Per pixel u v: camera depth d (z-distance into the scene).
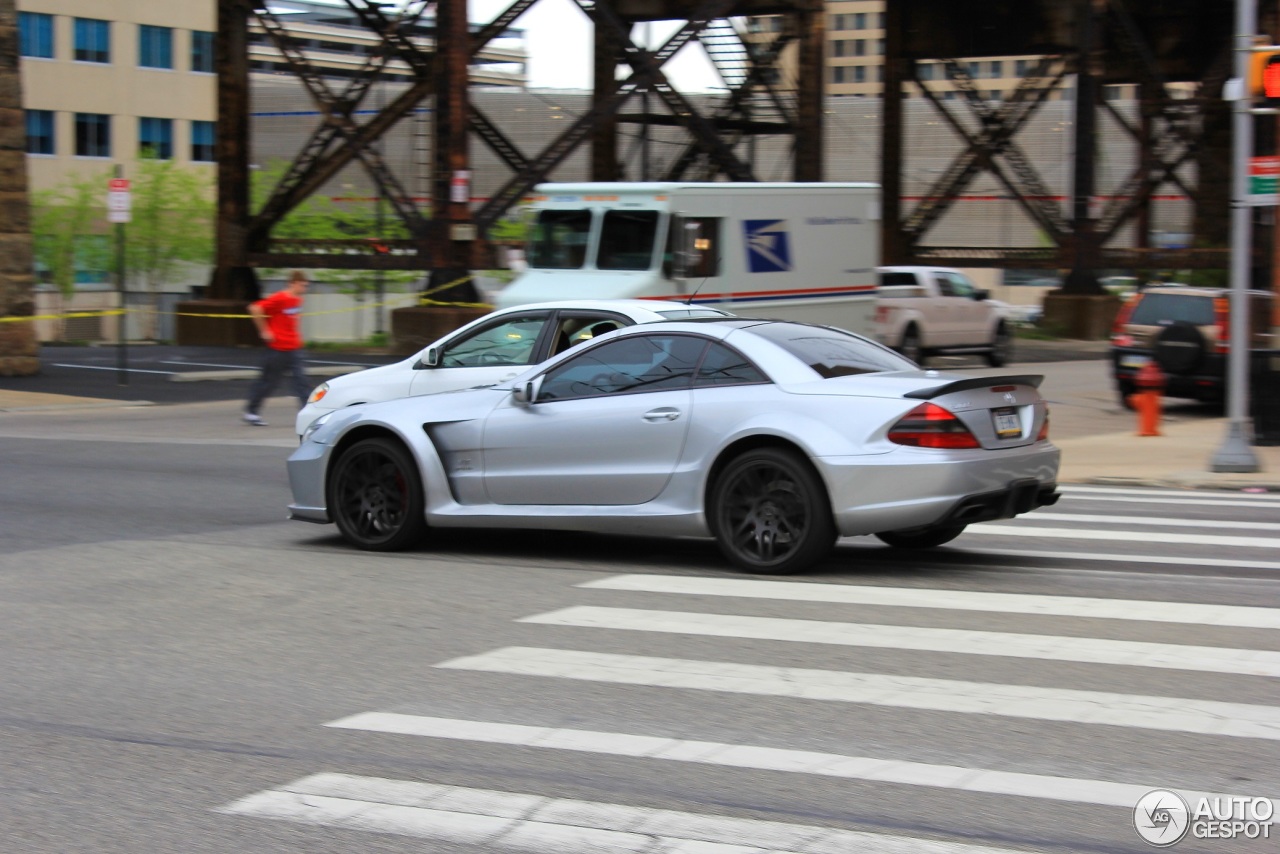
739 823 4.79
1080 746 5.58
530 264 22.80
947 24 45.53
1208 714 6.01
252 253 36.78
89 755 5.61
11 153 26.03
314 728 5.94
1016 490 8.92
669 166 39.75
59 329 60.72
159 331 63.81
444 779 5.28
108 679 6.76
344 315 59.38
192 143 69.44
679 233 21.83
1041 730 5.80
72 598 8.64
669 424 9.24
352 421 10.27
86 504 12.77
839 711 6.10
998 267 45.41
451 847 4.61
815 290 24.92
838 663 6.91
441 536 10.93
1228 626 7.70
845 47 140.12
